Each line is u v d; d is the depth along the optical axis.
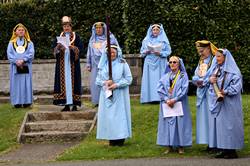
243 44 22.77
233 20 22.70
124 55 22.19
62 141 17.31
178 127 14.54
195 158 13.94
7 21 24.69
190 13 22.53
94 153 14.85
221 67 14.12
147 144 15.62
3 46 24.70
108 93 15.31
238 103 13.94
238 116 13.89
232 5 22.66
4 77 24.03
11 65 19.91
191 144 14.62
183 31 22.61
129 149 15.15
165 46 20.00
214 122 14.02
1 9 24.75
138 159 14.06
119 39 24.02
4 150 16.17
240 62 22.75
